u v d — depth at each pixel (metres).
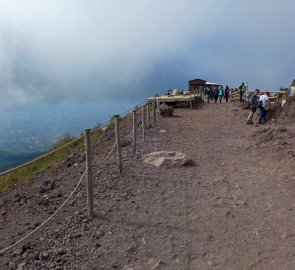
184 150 15.13
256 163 12.94
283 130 17.50
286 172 11.39
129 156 13.51
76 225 7.58
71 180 11.05
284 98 25.14
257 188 9.99
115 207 8.53
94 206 8.59
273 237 7.08
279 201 8.96
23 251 6.62
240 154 14.49
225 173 11.58
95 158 13.91
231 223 7.71
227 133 20.02
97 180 10.57
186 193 9.57
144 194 9.44
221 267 6.09
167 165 12.01
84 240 6.97
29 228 7.62
